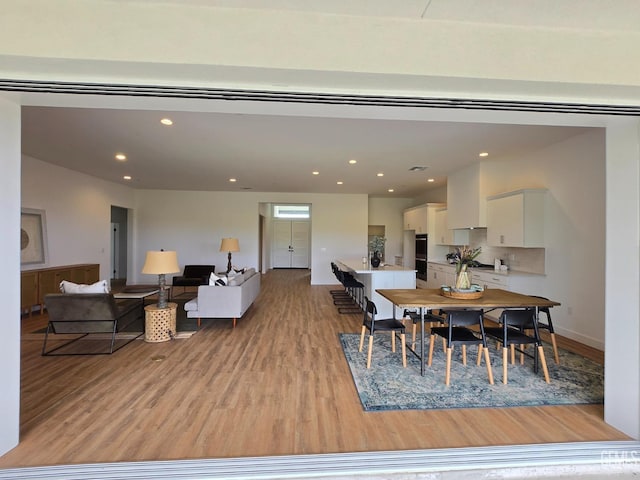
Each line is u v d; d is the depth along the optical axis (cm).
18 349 195
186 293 778
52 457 188
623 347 214
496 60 176
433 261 730
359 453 193
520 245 462
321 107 207
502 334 312
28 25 157
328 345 391
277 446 199
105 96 189
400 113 216
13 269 191
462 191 600
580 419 231
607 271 223
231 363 333
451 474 183
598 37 181
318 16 169
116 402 252
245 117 342
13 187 190
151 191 887
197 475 176
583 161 397
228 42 165
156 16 162
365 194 922
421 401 255
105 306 362
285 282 955
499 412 240
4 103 186
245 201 905
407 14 170
